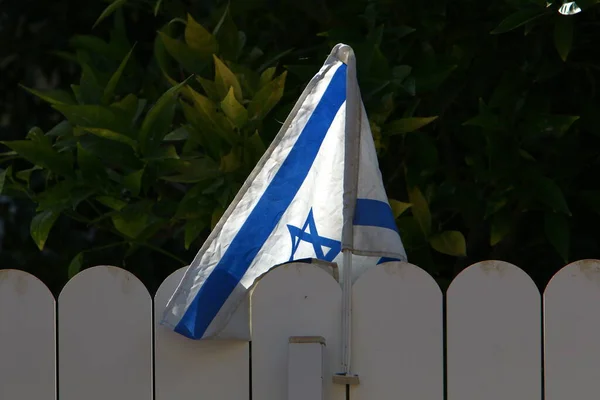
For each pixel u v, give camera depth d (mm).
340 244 8211
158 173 10102
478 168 10406
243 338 7949
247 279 8094
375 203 8039
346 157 7938
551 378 7879
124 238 10883
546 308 7895
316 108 8312
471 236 11055
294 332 7922
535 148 10422
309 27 11438
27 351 7949
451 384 7871
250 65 11148
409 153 10523
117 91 11461
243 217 8203
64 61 12438
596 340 7879
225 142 10055
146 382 7980
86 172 10039
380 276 7887
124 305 7984
